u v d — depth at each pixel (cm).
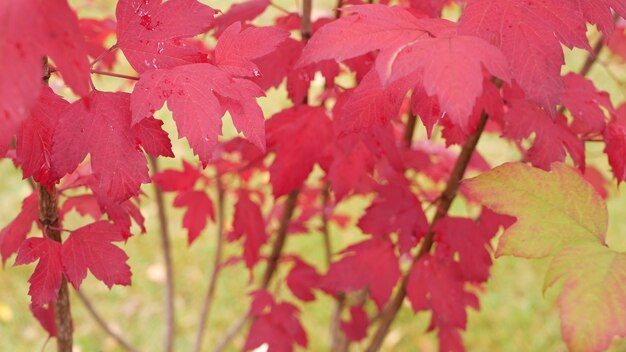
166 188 74
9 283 139
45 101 49
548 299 140
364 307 91
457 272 66
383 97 50
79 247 54
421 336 132
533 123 58
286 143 63
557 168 48
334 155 65
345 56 48
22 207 59
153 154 49
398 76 45
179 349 128
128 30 50
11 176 168
